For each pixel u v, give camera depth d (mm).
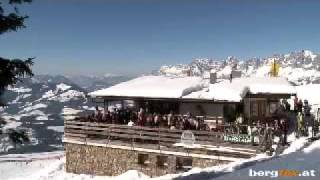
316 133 30781
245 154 26875
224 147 28094
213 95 31469
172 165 29750
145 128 30984
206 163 28328
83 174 33719
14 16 14234
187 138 29281
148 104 35844
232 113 32469
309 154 20719
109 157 32531
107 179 30875
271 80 35906
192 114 33688
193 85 33875
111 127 32562
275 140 29203
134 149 31266
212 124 32469
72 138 34500
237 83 34125
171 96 32531
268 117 34438
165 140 30141
